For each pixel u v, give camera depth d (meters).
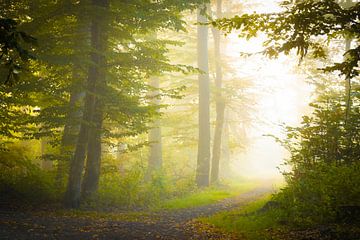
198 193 18.81
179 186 19.95
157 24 13.76
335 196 8.40
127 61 13.44
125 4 12.95
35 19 12.20
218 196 17.67
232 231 9.20
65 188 14.05
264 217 9.60
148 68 13.84
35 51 12.05
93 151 14.27
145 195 15.52
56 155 14.01
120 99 13.80
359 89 11.83
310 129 11.85
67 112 12.91
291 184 11.59
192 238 8.78
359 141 11.28
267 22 7.44
